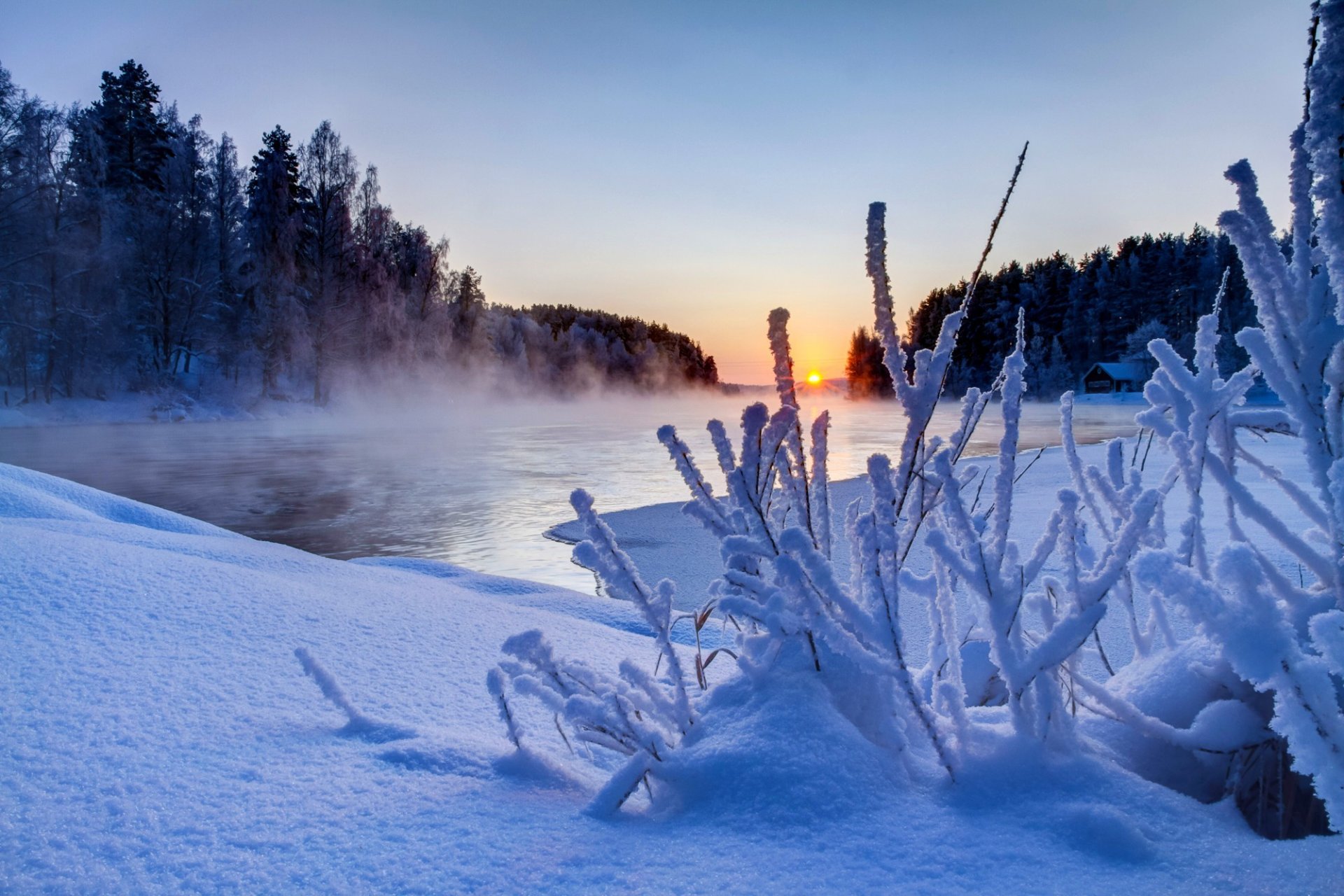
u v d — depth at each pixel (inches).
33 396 1391.5
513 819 53.1
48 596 97.8
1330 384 49.2
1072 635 53.8
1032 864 43.1
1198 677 64.1
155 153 1920.5
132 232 1573.6
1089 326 2970.0
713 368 5935.0
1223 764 59.2
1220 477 59.2
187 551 161.2
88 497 226.8
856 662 53.8
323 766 62.7
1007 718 63.4
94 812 54.1
